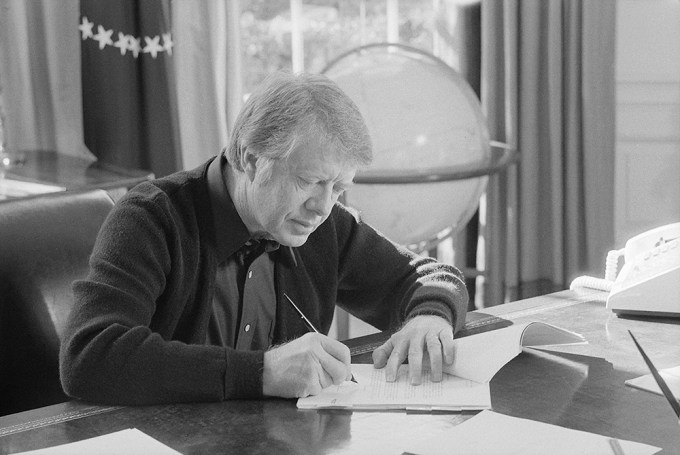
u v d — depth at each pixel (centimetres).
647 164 443
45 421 129
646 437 119
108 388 134
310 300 179
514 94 421
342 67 289
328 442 119
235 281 169
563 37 423
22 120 345
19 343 165
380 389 138
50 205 175
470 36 432
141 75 332
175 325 160
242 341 171
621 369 144
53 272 170
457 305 166
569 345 156
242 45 409
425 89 283
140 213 155
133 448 117
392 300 182
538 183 439
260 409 132
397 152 277
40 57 344
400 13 450
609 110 425
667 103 436
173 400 134
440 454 114
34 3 340
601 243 434
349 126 144
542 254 446
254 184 149
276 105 143
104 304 144
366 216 284
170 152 336
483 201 431
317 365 136
